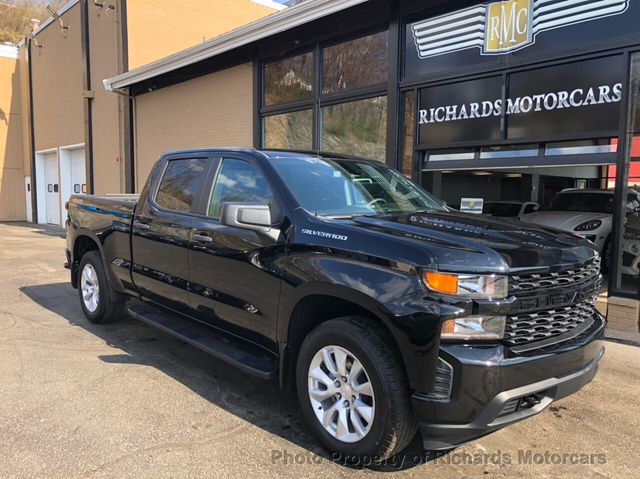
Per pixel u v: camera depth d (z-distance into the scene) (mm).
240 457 3105
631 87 5891
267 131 10891
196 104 12633
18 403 3779
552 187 13672
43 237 16328
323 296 3219
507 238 3096
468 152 7570
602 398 4066
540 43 6648
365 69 8859
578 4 6281
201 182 4375
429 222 3432
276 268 3434
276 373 3518
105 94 16125
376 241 2998
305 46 9797
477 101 7336
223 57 11586
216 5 16953
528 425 3621
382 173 4555
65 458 3049
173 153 4895
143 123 14578
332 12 8492
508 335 2779
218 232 3934
